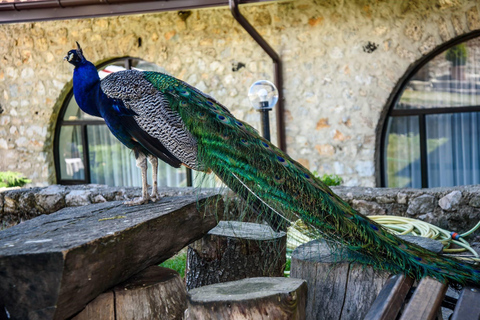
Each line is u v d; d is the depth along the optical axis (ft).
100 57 26.02
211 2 20.93
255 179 9.20
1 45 27.43
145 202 10.37
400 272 8.29
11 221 18.89
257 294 7.31
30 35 26.91
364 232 8.62
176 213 9.30
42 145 27.71
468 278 8.13
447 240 14.39
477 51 21.83
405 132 23.45
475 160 22.66
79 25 26.09
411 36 21.90
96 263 7.30
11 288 6.77
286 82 23.81
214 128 9.64
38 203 18.51
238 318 7.18
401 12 21.90
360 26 22.56
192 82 24.91
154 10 21.34
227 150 9.45
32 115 27.61
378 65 22.52
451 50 22.18
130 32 25.44
